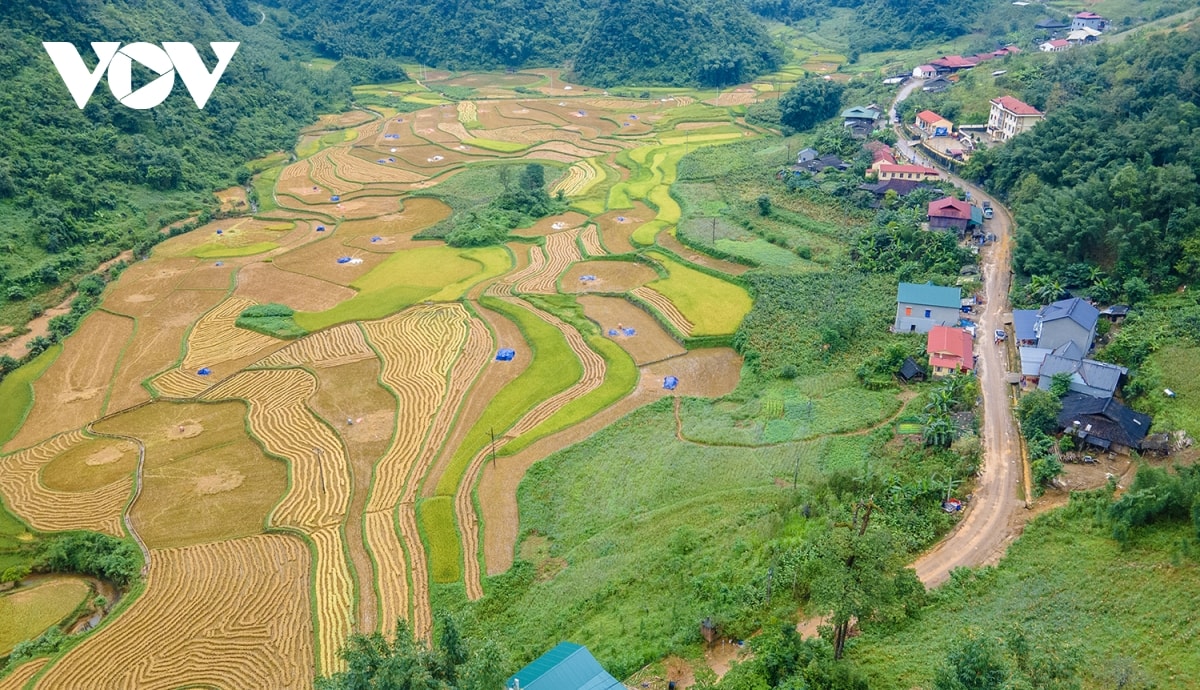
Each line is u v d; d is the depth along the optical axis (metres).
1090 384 74.44
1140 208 93.88
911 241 109.50
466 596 60.41
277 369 92.69
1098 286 90.38
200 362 95.00
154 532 68.44
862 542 47.09
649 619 54.56
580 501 70.00
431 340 98.38
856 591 44.72
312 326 101.94
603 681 44.34
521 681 44.34
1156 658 44.69
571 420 81.12
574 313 103.81
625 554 62.78
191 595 61.69
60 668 55.88
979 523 60.56
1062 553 55.38
